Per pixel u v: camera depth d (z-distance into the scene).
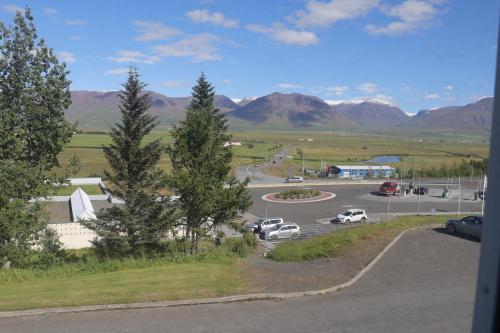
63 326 9.14
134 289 11.57
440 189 77.44
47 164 22.39
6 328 9.05
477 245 18.83
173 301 10.57
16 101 21.03
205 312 10.07
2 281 13.75
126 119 28.88
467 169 99.75
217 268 14.70
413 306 10.62
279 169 108.38
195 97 35.88
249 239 27.53
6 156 20.53
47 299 10.68
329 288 11.97
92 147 143.38
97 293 11.19
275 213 53.59
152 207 28.33
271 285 12.31
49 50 21.48
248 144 198.50
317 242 20.44
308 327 9.20
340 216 47.62
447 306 10.62
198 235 26.33
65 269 15.73
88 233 34.62
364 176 96.62
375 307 10.54
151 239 27.62
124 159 29.12
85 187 65.38
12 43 20.61
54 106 21.66
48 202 22.69
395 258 16.25
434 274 13.92
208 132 24.89
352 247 18.22
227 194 25.12
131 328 9.07
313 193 67.56
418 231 22.48
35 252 21.42
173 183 24.28
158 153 29.23
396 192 69.62
